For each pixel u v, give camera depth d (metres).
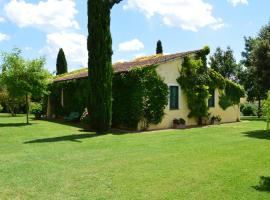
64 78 32.53
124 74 21.95
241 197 7.48
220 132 20.12
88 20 20.33
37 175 9.36
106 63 20.16
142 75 21.61
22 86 24.80
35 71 25.38
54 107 32.38
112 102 22.73
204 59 26.47
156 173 9.60
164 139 16.83
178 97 24.48
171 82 23.95
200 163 10.95
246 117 38.22
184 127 23.84
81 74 30.55
